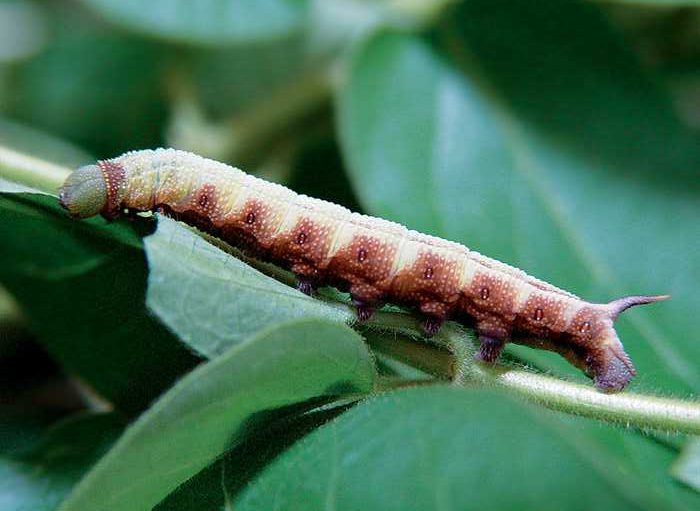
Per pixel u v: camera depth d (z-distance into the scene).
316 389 0.16
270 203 0.17
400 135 0.19
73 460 0.17
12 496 0.17
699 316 0.18
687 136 0.19
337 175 0.21
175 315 0.16
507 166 0.19
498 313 0.17
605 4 0.21
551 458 0.14
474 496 0.14
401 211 0.18
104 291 0.17
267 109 0.22
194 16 0.20
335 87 0.21
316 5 0.21
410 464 0.15
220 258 0.17
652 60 0.22
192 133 0.22
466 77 0.19
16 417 0.19
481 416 0.14
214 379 0.15
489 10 0.19
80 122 0.23
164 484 0.15
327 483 0.15
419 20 0.19
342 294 0.17
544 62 0.19
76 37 0.24
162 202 0.16
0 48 0.26
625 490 0.14
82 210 0.16
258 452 0.16
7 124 0.23
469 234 0.18
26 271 0.17
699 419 0.16
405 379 0.16
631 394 0.16
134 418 0.17
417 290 0.17
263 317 0.16
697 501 0.16
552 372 0.17
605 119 0.19
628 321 0.18
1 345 0.21
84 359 0.17
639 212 0.18
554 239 0.18
